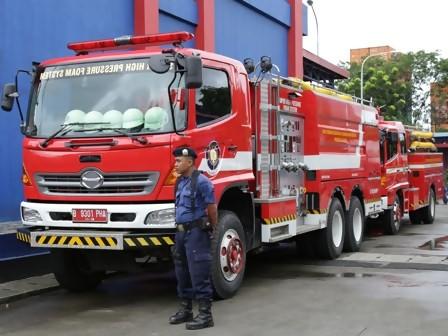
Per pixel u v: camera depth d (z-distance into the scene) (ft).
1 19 30.07
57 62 25.26
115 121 23.16
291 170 31.83
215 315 22.44
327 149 35.01
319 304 23.94
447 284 27.68
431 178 61.98
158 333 20.24
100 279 28.48
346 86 153.48
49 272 31.37
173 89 22.93
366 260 35.50
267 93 29.19
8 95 25.45
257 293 26.25
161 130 22.68
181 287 21.47
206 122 24.14
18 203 30.94
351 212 38.81
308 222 33.88
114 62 24.20
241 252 26.17
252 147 27.84
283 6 61.31
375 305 23.57
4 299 25.58
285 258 36.70
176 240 21.17
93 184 23.11
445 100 173.68
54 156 23.72
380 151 47.96
